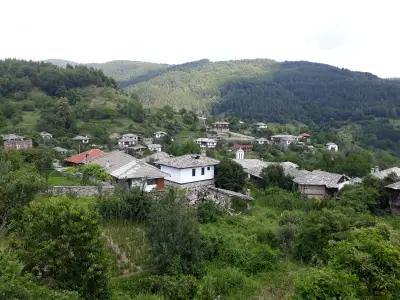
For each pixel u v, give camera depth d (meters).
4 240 18.95
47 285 13.84
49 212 14.89
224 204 37.75
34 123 106.94
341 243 15.05
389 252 13.76
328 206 40.31
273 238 28.94
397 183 42.09
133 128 113.00
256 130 135.38
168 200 25.47
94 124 109.38
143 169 41.78
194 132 121.38
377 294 13.27
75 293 12.85
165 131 114.81
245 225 32.59
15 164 35.75
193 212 25.00
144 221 29.12
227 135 120.56
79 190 36.50
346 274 13.09
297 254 26.02
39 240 14.46
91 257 14.61
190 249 22.30
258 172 53.84
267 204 43.38
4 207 19.92
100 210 29.25
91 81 152.88
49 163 47.34
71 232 14.65
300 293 13.09
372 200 41.47
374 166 71.31
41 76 142.00
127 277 20.53
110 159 47.62
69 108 112.62
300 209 41.66
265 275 23.12
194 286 18.97
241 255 24.41
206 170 46.56
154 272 21.31
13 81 133.25
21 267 11.65
